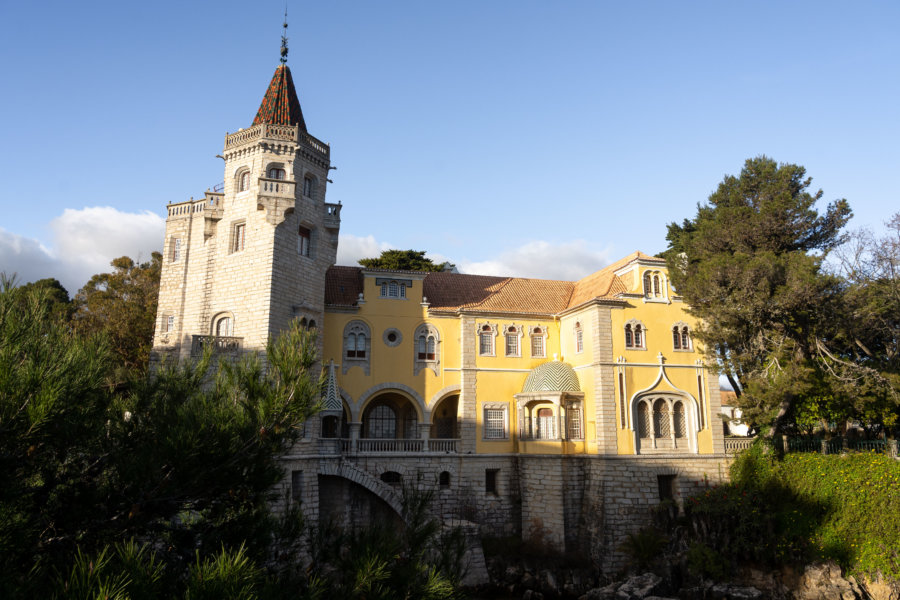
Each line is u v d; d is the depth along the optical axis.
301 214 46.94
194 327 45.97
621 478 46.50
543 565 44.19
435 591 13.66
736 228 47.81
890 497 41.31
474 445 50.09
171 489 12.77
